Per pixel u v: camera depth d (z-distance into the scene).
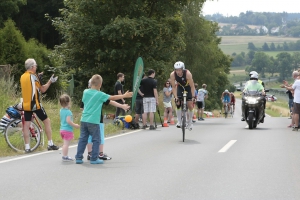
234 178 11.26
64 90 37.91
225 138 19.84
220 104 113.12
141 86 24.94
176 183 10.73
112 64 36.88
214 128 25.48
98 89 13.66
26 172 12.20
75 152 15.98
